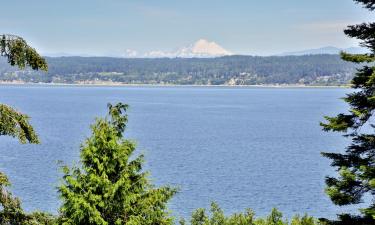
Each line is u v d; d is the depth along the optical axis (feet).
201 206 216.74
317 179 286.87
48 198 217.97
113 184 59.62
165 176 283.59
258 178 286.25
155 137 486.38
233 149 412.98
